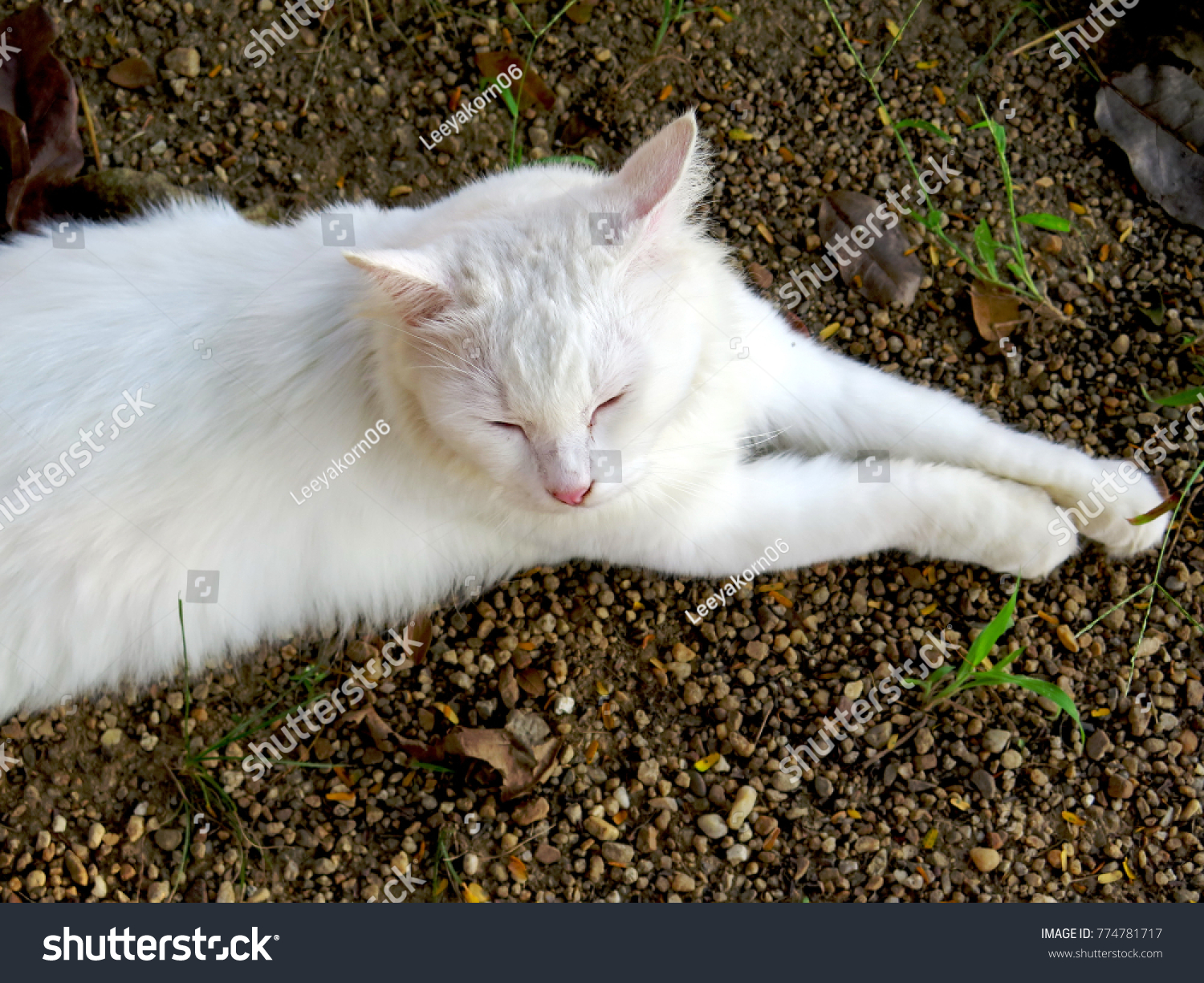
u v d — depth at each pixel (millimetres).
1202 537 2473
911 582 2441
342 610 2330
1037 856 2211
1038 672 2365
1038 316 2672
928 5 2916
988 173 2814
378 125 2791
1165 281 2730
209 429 1990
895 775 2258
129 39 2754
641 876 2164
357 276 1926
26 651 2080
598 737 2291
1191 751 2301
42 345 1976
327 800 2209
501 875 2156
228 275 2053
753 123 2836
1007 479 2395
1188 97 2760
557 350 1684
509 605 2414
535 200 1896
